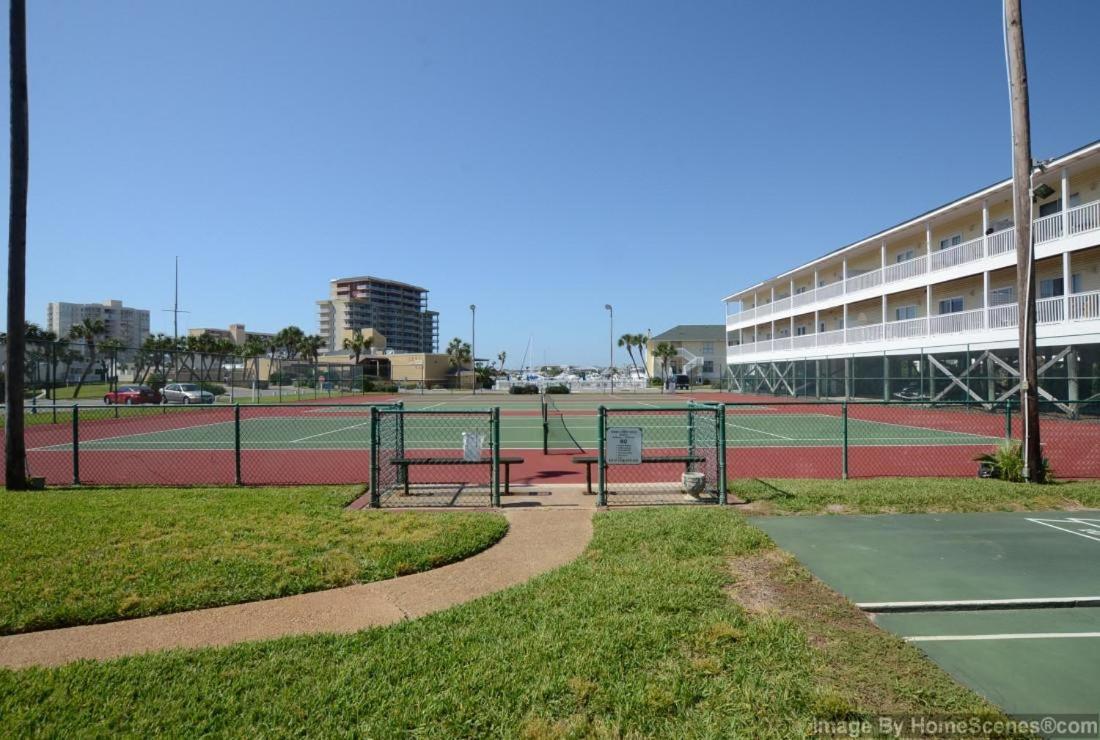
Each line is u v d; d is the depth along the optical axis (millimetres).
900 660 3955
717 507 8508
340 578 5574
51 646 4297
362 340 93125
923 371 31734
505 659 3912
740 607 4828
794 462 13789
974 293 31891
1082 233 22859
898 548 6570
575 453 15445
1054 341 23891
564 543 6875
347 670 3789
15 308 9922
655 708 3365
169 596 5078
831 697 3430
